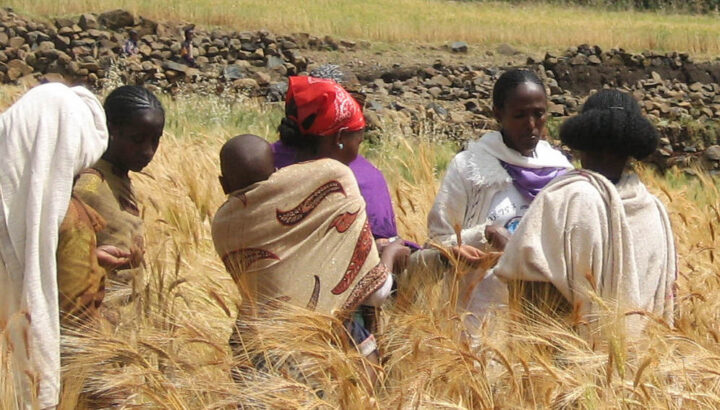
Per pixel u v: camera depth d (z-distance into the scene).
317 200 4.41
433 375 4.36
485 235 5.02
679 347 4.59
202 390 4.19
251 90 24.27
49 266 4.08
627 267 4.50
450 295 4.76
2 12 25.95
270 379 4.14
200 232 6.16
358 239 4.46
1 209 4.11
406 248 5.00
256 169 4.40
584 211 4.50
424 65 27.45
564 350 4.50
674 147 22.59
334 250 4.43
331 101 4.70
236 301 5.17
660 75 27.66
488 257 4.83
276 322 4.22
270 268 4.39
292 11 32.50
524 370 4.38
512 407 4.30
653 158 21.84
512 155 5.26
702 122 23.36
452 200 5.25
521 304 4.66
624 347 4.23
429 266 5.04
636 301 4.49
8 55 24.59
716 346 4.78
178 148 9.01
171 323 4.54
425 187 7.70
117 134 4.82
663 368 4.38
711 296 5.51
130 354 4.14
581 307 4.50
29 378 3.97
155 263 4.91
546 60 27.50
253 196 4.39
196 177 7.27
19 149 4.12
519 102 5.24
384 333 4.71
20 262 4.12
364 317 4.61
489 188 5.21
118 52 25.80
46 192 4.10
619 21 41.03
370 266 4.48
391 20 32.88
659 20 44.09
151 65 24.84
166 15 29.38
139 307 4.65
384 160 12.37
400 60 28.36
